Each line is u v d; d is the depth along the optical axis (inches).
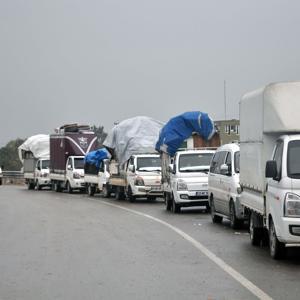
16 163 4507.9
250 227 694.5
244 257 597.3
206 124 1282.0
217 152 951.6
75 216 1069.8
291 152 552.4
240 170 728.3
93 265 556.7
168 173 1185.4
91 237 765.9
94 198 1665.8
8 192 2060.8
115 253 629.3
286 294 427.8
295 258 587.8
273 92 588.4
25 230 852.6
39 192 2066.9
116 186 1577.3
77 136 2018.9
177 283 470.6
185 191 1101.1
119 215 1086.4
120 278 493.0
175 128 1269.7
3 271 531.8
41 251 649.6
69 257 605.3
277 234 549.3
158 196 1429.6
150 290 445.1
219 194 894.4
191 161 1133.7
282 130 578.9
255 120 640.4
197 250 647.1
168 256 606.9
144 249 657.0
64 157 2020.2
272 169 551.8
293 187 535.2
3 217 1057.5
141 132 1502.2
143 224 921.5
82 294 434.0
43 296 429.7
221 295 426.3
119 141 1507.1
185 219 1001.5
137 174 1419.8
